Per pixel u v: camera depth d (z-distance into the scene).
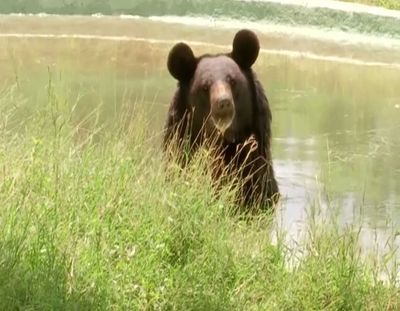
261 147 12.77
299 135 17.73
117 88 20.73
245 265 9.87
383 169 15.64
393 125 18.69
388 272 10.34
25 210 9.54
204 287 9.24
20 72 22.22
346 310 9.41
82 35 28.42
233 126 12.27
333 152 16.59
